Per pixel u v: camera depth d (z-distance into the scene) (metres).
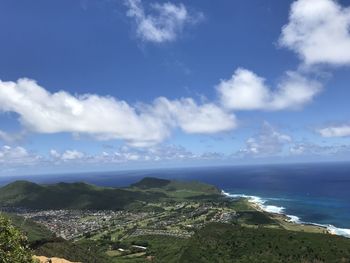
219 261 183.62
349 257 163.50
